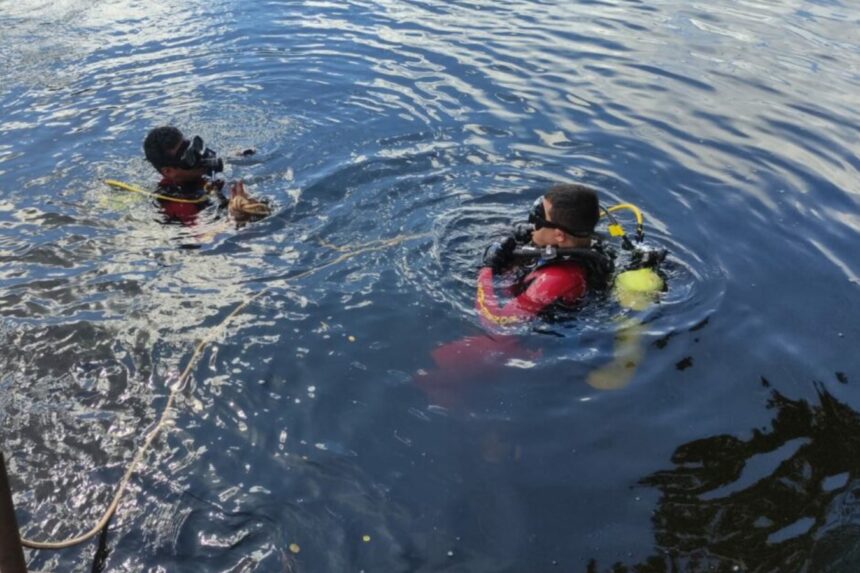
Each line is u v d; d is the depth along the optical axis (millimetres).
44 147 5527
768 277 4020
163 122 5934
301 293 3803
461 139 5641
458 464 2832
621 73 6996
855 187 5062
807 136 5816
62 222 4504
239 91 6543
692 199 4832
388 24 8359
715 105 6355
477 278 3924
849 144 5691
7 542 1929
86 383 3225
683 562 2461
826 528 2576
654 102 6391
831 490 2736
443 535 2555
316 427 3000
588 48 7637
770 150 5570
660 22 8523
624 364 3328
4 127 5863
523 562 2463
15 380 3229
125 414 3062
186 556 2488
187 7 9070
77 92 6570
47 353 3383
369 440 2938
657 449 2912
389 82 6727
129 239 4324
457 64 7160
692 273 4016
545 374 3270
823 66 7312
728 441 2953
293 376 3262
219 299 3760
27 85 6727
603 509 2652
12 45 7770
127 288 3852
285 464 2832
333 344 3449
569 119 6027
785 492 2725
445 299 3756
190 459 2852
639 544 2521
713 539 2539
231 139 5617
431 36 7961
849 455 2902
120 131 5789
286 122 5918
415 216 4539
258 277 3947
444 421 3027
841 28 8469
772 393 3207
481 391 3180
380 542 2527
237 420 3033
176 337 3486
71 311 3662
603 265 3736
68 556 2482
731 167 5289
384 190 4848
